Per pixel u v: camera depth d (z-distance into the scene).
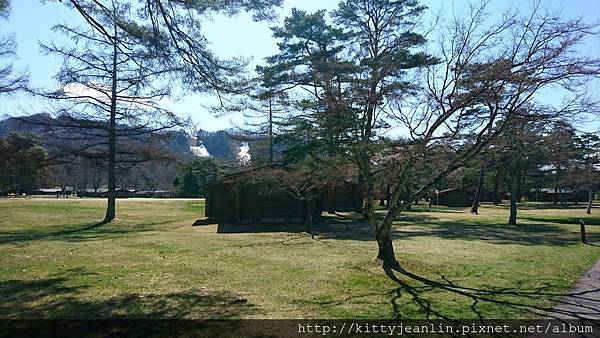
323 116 11.06
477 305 6.55
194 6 6.45
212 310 6.17
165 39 6.67
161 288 7.57
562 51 7.41
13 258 11.02
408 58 14.80
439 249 12.99
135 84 9.10
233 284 7.89
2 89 13.63
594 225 24.06
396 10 20.98
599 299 6.98
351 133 10.46
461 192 53.59
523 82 7.75
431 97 9.32
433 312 6.14
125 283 7.98
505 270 9.53
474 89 8.36
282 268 9.50
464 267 9.84
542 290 7.61
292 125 17.61
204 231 19.06
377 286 7.78
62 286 7.70
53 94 19.39
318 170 16.88
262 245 13.79
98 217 25.69
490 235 17.92
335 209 33.66
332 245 13.83
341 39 22.00
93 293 7.18
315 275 8.71
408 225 23.27
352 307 6.36
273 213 24.84
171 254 11.69
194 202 36.09
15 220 22.70
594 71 7.42
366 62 11.41
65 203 29.08
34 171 18.09
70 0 6.40
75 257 11.18
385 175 10.45
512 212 24.84
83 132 22.77
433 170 10.34
